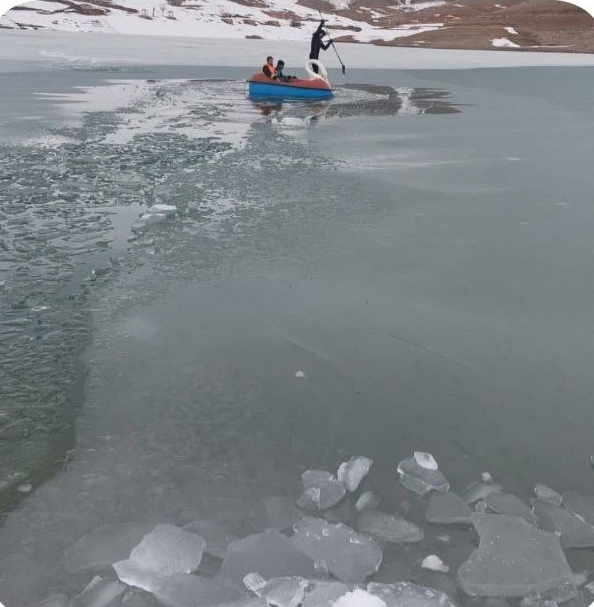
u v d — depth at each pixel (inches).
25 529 77.8
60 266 167.0
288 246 184.5
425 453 92.6
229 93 617.3
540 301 149.4
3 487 85.2
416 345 128.2
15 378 113.0
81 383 112.1
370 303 147.2
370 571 70.8
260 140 357.7
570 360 122.8
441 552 75.2
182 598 65.6
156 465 90.8
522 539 74.7
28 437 96.3
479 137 385.7
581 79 820.0
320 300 148.4
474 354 125.0
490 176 277.7
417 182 263.7
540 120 462.9
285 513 80.7
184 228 199.0
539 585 68.7
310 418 103.4
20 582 69.6
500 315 142.0
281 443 96.8
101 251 178.5
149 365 118.8
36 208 217.0
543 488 86.6
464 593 68.9
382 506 83.7
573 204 233.8
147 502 83.1
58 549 74.8
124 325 134.8
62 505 82.2
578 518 80.4
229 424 101.3
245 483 87.6
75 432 98.0
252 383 113.3
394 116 486.3
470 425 102.3
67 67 819.4
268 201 230.5
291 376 116.0
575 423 103.0
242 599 65.1
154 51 1252.5
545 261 175.3
